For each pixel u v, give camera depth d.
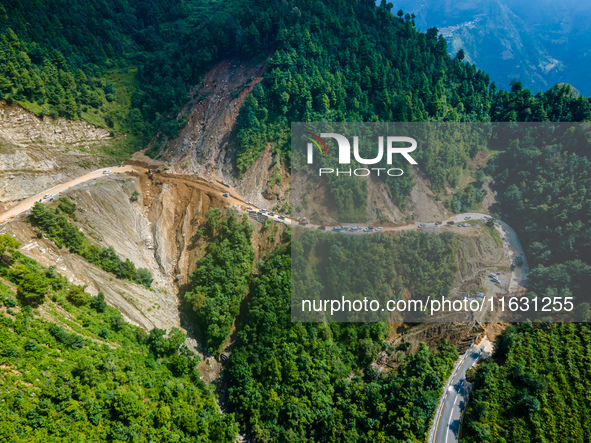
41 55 172.75
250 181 172.50
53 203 138.38
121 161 180.12
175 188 169.88
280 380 125.56
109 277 132.00
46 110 160.25
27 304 104.31
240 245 148.62
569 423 107.50
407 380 122.31
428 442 110.56
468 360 129.50
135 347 118.31
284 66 185.12
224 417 116.06
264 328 132.62
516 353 126.44
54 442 83.88
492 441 108.12
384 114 182.00
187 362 125.06
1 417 81.00
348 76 189.50
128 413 96.31
